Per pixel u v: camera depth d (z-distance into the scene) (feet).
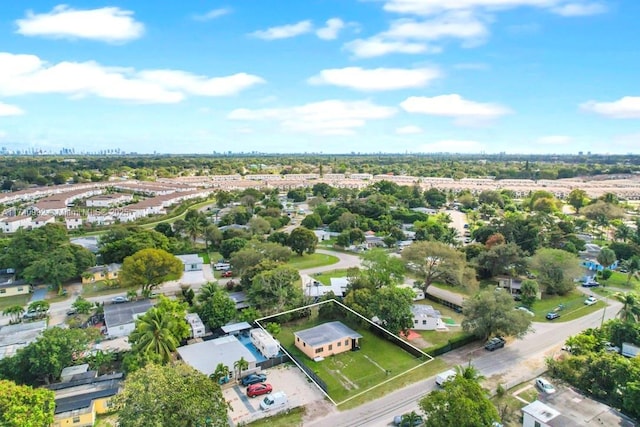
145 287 234.38
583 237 394.32
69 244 274.98
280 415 127.75
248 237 340.18
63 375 145.69
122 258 279.90
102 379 142.61
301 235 320.70
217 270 285.64
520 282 259.39
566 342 163.94
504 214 477.36
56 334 148.46
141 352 144.56
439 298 230.89
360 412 129.39
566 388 136.87
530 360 163.73
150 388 97.04
